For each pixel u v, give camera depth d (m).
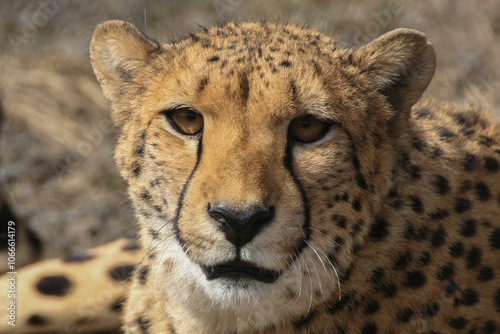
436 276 7.34
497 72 15.12
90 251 10.41
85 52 18.09
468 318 7.46
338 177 6.81
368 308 7.34
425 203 7.31
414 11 16.80
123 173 7.49
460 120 8.37
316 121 6.78
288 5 17.22
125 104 7.68
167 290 7.72
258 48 7.02
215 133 6.67
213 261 6.62
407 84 7.39
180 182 6.88
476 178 7.75
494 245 7.59
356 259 7.18
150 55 7.55
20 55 18.31
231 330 7.55
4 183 14.83
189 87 6.80
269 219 6.48
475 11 16.80
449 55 15.78
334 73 7.04
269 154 6.59
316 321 7.34
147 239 7.48
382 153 7.16
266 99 6.61
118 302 10.07
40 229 13.88
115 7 18.64
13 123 16.47
